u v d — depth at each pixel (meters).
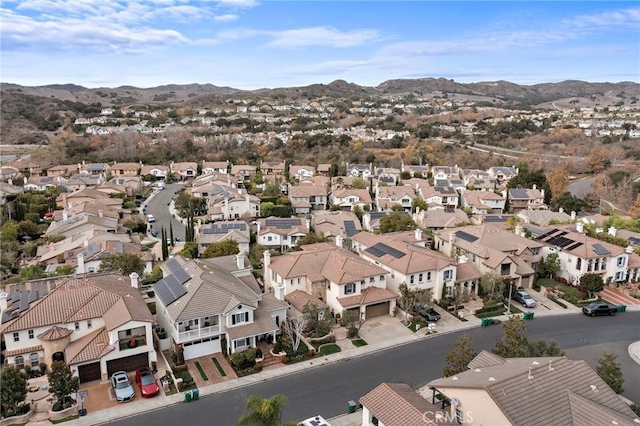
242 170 148.12
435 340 47.91
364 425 30.88
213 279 46.84
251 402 29.70
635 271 64.56
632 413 28.17
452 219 92.62
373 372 41.72
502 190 129.88
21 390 34.66
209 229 83.19
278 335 47.16
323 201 118.44
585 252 61.78
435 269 56.00
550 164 155.62
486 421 26.83
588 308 54.28
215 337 44.16
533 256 65.88
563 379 29.12
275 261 57.00
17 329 39.72
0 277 64.44
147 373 39.53
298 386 39.50
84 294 44.06
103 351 39.41
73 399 36.41
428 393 38.12
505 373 29.47
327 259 56.59
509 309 55.00
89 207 93.38
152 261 70.50
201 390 38.59
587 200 118.44
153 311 52.66
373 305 52.53
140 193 127.44
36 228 88.38
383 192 117.56
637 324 52.09
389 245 62.50
